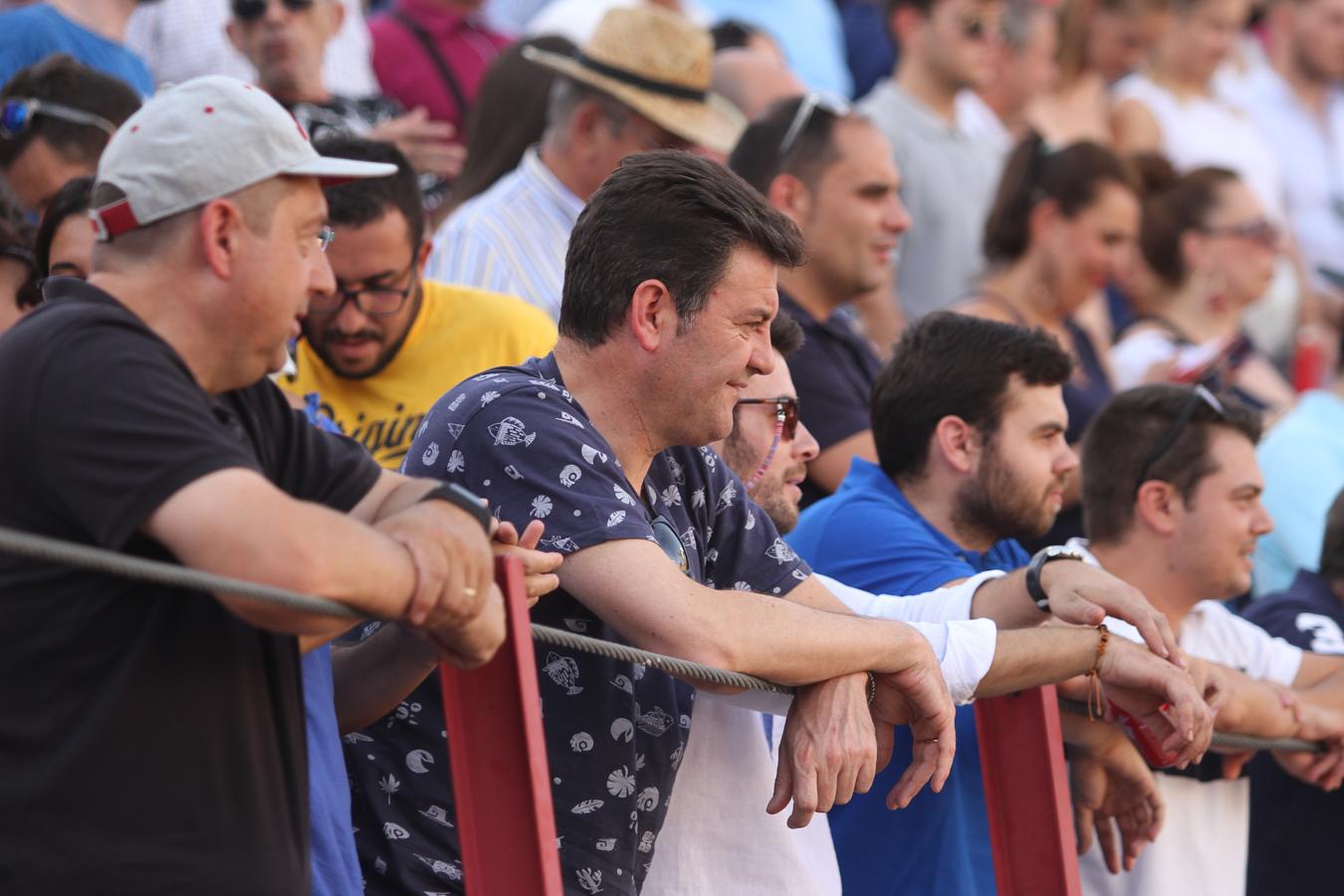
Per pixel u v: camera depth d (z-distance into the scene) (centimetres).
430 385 1509
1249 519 1448
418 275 1512
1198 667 1293
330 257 1448
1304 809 1554
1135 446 1459
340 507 917
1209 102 2983
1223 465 1442
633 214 1039
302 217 848
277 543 783
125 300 829
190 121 826
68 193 1214
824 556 1387
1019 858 1173
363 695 1023
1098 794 1343
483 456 1027
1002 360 1397
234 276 830
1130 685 1176
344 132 1573
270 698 854
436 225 1981
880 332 2280
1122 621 1280
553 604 1043
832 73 2939
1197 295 2328
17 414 786
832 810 1314
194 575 761
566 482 1012
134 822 800
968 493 1401
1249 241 2314
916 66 2392
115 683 798
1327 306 2764
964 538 1413
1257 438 1469
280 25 1912
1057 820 1159
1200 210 2317
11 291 1294
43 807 789
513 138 1967
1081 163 2020
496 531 931
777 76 2297
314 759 987
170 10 2145
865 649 1045
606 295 1042
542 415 1027
